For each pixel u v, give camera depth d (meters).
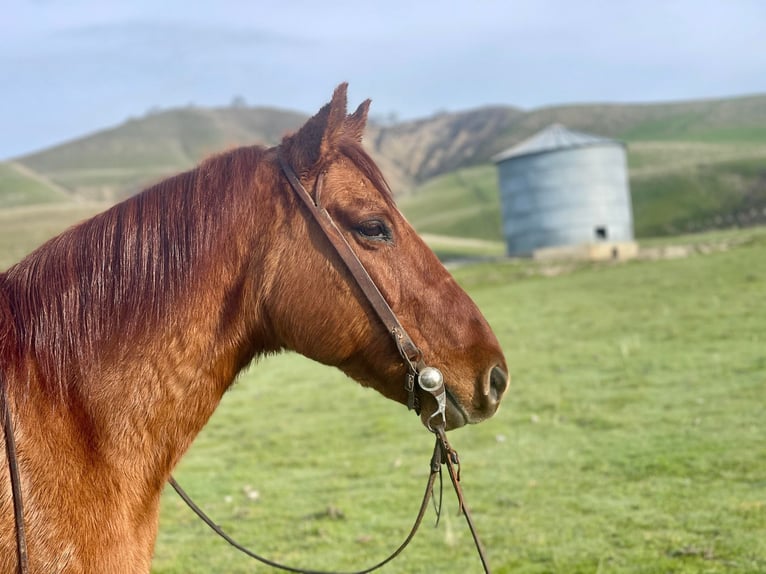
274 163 2.92
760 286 19.52
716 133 119.50
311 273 2.82
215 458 10.50
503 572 6.05
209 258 2.78
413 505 7.93
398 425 11.55
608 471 8.32
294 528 7.50
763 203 59.50
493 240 72.38
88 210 66.75
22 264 2.79
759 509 6.79
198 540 7.34
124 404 2.64
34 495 2.44
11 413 2.48
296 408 13.45
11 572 2.40
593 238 38.41
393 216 2.93
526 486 8.13
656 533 6.52
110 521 2.55
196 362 2.76
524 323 19.08
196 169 2.97
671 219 60.81
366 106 3.17
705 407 10.36
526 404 11.66
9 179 126.19
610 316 18.53
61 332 2.64
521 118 193.00
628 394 11.56
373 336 2.88
